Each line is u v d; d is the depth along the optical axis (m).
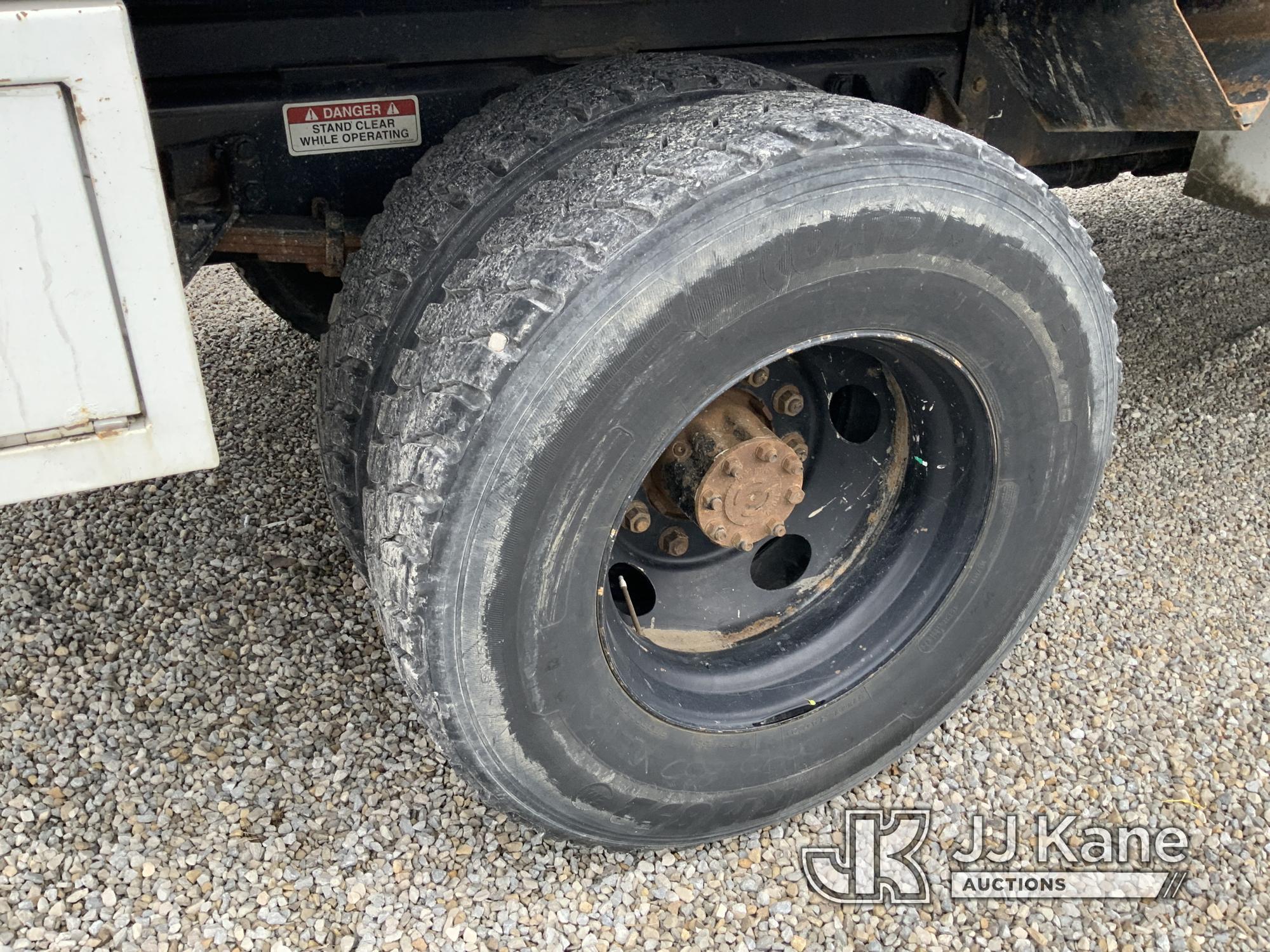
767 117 1.54
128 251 1.13
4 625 2.46
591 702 1.62
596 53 2.00
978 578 1.93
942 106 2.34
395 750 2.19
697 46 2.09
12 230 1.06
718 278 1.40
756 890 1.96
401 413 1.57
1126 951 1.88
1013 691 2.41
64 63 1.02
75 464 1.21
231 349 3.78
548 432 1.39
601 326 1.37
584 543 1.49
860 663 1.93
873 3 2.18
